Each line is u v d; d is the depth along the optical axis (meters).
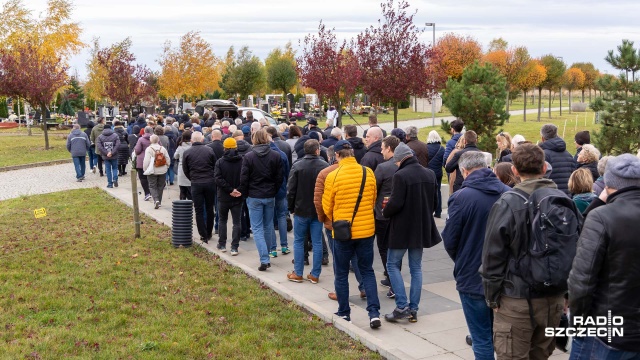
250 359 5.75
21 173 21.56
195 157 10.27
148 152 13.57
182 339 6.19
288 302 7.52
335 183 6.51
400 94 19.44
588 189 6.12
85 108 59.00
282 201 9.74
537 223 4.15
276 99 55.41
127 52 34.94
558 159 8.41
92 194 16.44
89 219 12.75
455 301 7.44
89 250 9.88
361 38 19.70
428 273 8.69
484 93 15.45
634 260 3.62
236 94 57.81
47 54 35.75
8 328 6.45
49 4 36.69
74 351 5.91
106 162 17.22
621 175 3.73
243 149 9.98
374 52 19.31
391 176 7.36
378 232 7.62
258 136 8.79
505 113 15.14
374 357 5.81
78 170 19.25
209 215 10.62
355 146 9.79
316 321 6.79
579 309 3.76
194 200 10.38
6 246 10.20
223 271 8.84
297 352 5.91
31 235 11.12
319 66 21.48
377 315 6.46
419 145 10.38
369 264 6.62
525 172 4.36
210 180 10.34
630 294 3.65
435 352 5.86
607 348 3.72
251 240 10.91
